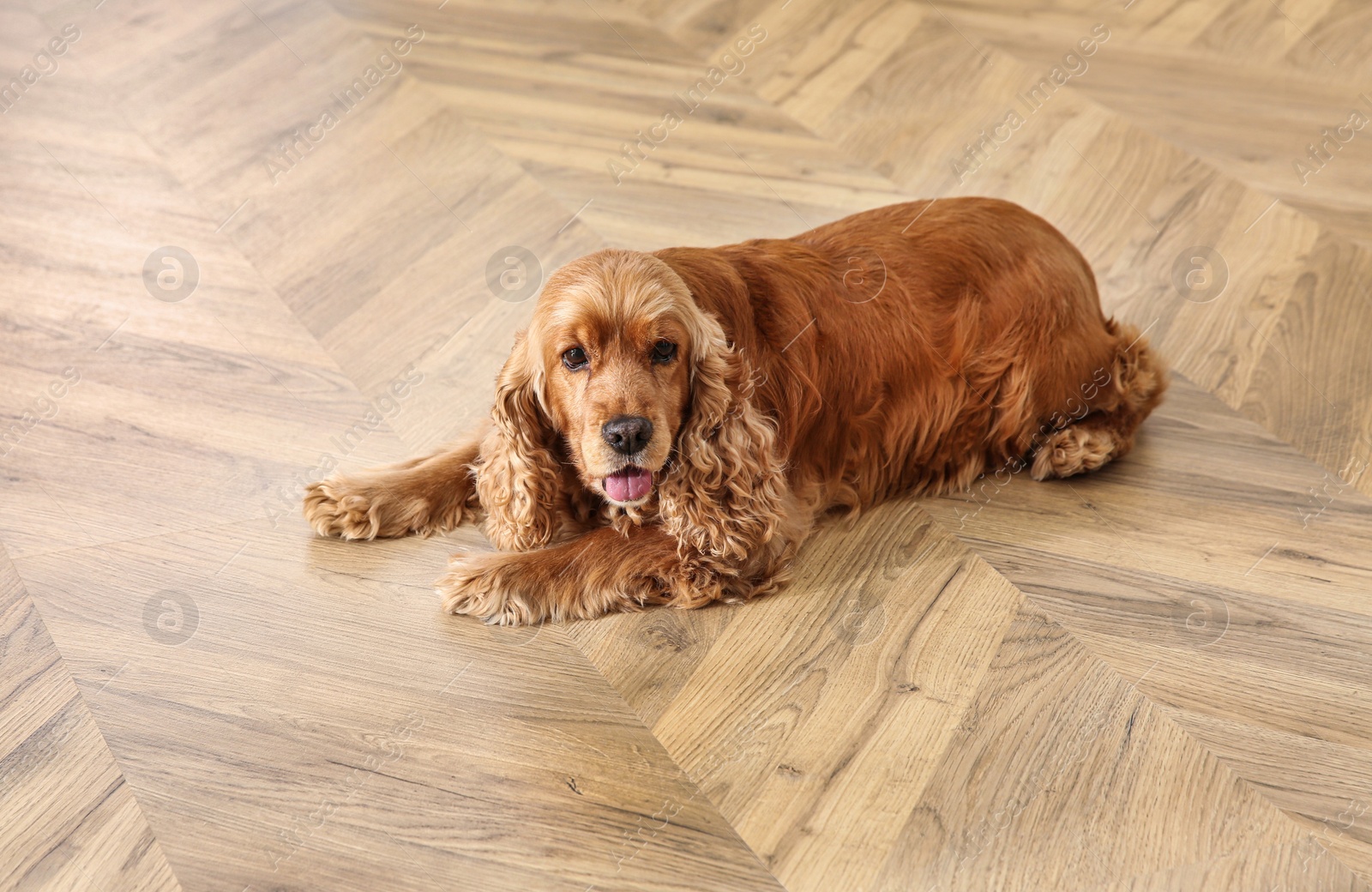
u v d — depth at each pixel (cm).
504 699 193
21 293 294
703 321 199
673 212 319
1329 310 282
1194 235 309
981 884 162
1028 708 190
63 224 322
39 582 214
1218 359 270
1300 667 197
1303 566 218
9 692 193
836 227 237
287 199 333
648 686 196
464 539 229
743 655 202
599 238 309
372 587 216
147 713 189
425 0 449
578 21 431
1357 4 416
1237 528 227
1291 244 304
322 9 443
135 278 301
